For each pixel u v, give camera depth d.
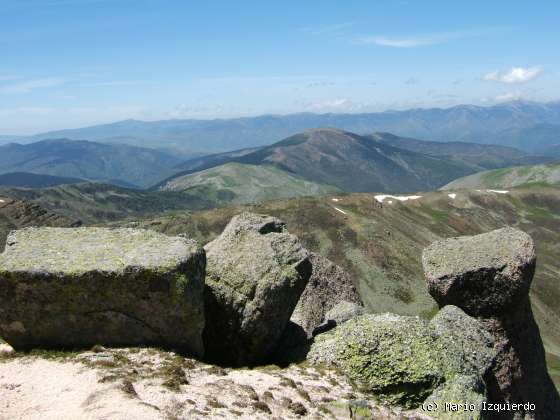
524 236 29.17
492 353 25.91
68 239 24.02
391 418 20.12
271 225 29.53
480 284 28.22
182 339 22.55
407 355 22.77
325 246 162.88
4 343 23.81
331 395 20.84
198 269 22.73
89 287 21.14
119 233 24.47
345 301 33.88
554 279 152.88
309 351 25.36
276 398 19.20
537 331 30.23
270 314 25.23
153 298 21.58
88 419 14.77
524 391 28.14
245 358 25.33
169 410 15.91
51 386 18.03
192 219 198.00
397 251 159.12
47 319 21.58
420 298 136.00
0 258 21.86
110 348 21.75
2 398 17.19
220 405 17.25
